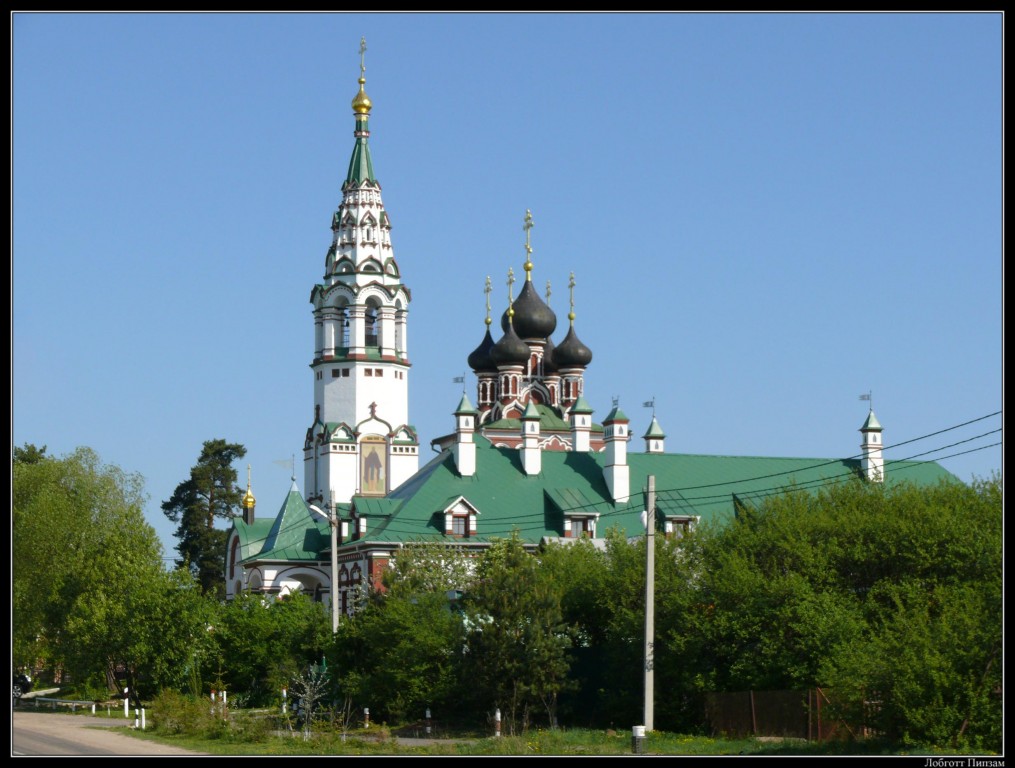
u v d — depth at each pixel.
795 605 59.94
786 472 122.75
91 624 84.62
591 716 67.88
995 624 48.12
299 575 123.12
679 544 67.94
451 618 71.88
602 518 116.38
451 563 84.62
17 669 99.56
